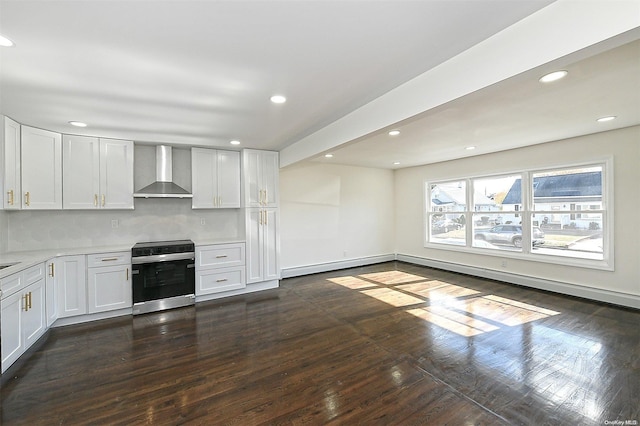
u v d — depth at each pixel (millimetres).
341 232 6664
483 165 5543
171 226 4719
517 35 1682
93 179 3898
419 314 3861
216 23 1637
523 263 5078
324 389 2305
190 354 2865
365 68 2201
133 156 4160
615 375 2426
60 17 1555
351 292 4891
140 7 1488
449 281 5492
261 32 1732
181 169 4773
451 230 6352
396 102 2547
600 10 1381
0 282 2457
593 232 4281
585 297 4309
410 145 4688
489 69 1829
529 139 4375
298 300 4492
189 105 2865
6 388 2332
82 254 3613
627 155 3873
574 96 2701
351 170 6816
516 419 1961
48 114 3062
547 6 1551
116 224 4332
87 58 1989
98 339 3189
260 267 4965
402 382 2383
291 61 2082
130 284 3906
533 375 2451
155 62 2059
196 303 4375
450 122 3475
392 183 7465
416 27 1709
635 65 2127
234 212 5234
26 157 3383
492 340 3092
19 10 1486
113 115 3119
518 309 3982
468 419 1967
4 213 3578
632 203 3869
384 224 7340
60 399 2197
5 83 2342
